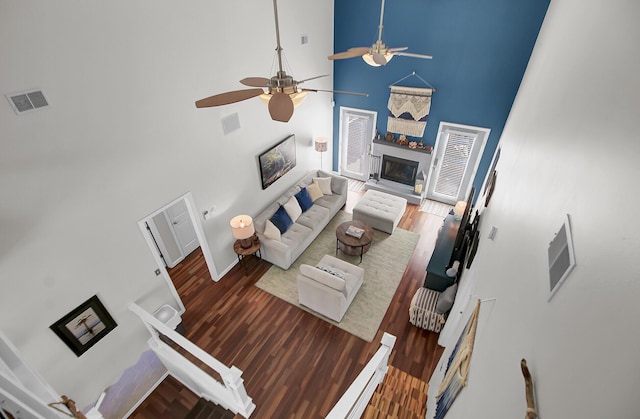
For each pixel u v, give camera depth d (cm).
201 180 467
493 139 634
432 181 747
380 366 332
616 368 64
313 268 480
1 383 271
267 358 446
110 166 345
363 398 298
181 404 422
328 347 459
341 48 686
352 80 714
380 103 712
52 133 292
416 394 346
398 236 655
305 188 669
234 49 454
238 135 509
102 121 326
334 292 458
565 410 80
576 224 112
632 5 112
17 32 254
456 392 221
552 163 171
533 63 455
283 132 617
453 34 572
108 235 360
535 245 157
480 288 273
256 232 578
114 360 399
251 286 552
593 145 115
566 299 101
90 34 298
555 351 96
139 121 361
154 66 360
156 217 543
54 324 330
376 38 640
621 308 69
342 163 855
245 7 450
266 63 518
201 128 441
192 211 471
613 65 117
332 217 704
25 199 286
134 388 421
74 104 301
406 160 739
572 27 229
